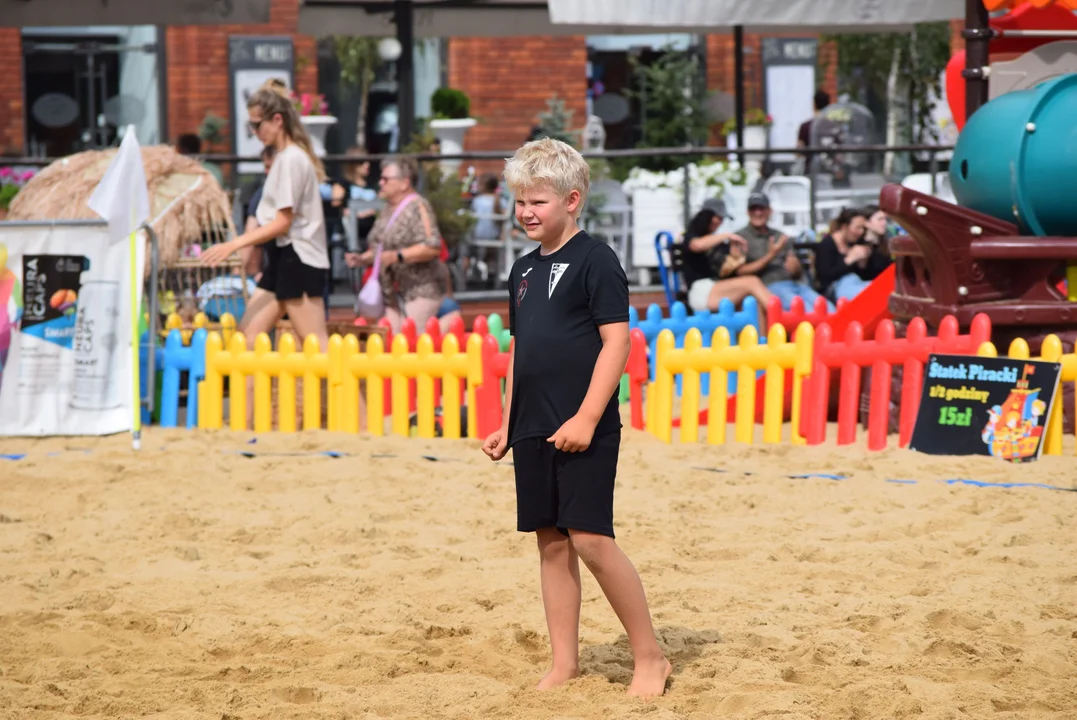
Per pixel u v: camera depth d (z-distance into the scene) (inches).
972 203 810.8
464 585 502.9
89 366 813.9
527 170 367.9
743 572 512.1
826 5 1098.7
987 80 846.5
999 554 522.9
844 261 1188.5
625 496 645.3
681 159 1363.2
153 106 1786.4
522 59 1877.5
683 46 1903.3
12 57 1750.7
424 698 372.5
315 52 1802.4
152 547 563.5
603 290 361.1
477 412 799.1
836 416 878.4
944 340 735.7
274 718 358.0
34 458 749.9
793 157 1530.5
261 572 525.0
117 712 366.9
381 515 614.9
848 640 419.8
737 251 1115.9
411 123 1300.4
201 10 1183.6
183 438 813.9
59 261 808.9
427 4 1332.4
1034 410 693.9
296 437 807.7
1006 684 378.3
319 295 850.1
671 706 361.1
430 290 965.2
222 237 966.4
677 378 976.9
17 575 519.2
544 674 396.5
